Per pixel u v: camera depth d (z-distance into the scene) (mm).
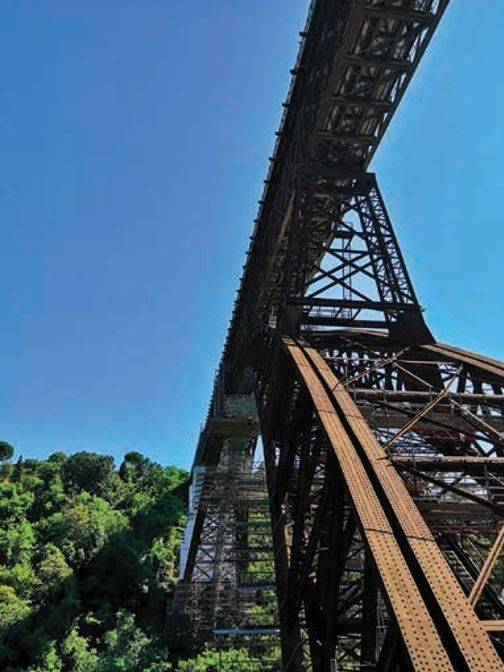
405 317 18141
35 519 77500
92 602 55094
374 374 17078
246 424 39531
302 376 13898
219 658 36500
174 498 88938
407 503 8828
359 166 22828
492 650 6438
